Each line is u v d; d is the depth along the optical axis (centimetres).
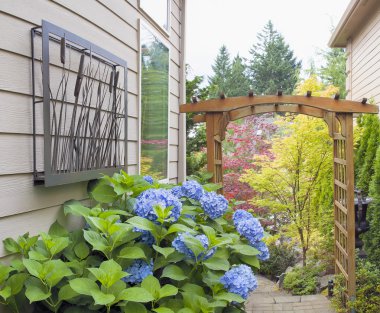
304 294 450
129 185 195
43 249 147
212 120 377
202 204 193
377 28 620
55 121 169
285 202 563
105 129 228
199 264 157
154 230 153
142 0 302
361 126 563
